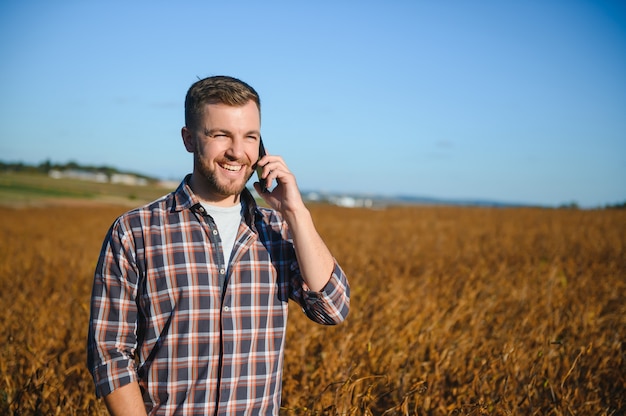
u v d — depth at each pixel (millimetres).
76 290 8414
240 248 2369
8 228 25297
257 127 2338
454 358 4898
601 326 6242
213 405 2268
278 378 2430
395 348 5105
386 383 4551
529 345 5316
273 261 2441
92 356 2262
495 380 4418
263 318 2375
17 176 104250
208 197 2404
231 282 2332
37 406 3930
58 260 11898
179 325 2268
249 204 2447
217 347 2289
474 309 6469
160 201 2385
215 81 2301
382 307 6523
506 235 16906
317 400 4098
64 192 72125
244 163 2320
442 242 15039
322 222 25562
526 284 8047
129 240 2295
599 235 15562
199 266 2303
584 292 7695
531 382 4281
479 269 9734
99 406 4004
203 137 2271
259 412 2338
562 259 11805
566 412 4074
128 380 2227
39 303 7160
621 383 4766
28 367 4750
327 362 4781
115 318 2275
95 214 39281
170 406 2252
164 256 2289
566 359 4703
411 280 8875
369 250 13539
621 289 8352
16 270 10266
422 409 4230
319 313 2438
